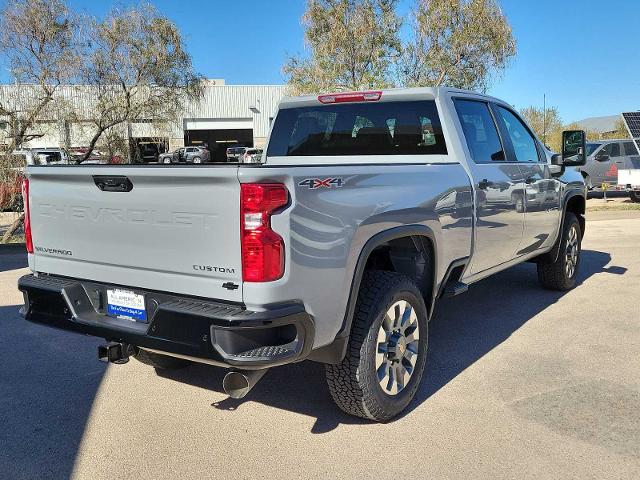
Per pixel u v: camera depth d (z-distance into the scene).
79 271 3.45
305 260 2.88
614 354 4.68
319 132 5.21
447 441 3.34
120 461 3.21
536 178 5.52
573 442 3.30
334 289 3.06
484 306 6.19
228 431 3.53
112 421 3.68
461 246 4.29
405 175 3.65
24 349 5.04
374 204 3.30
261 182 2.72
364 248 3.27
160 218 3.02
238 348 2.78
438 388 4.07
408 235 3.66
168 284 3.04
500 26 17.00
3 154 12.80
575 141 5.74
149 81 15.67
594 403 3.79
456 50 17.16
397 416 3.66
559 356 4.66
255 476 3.04
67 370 4.56
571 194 6.47
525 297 6.53
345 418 3.67
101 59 14.95
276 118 5.45
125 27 15.17
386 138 4.86
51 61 13.91
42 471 3.11
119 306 3.30
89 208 3.32
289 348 2.87
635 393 3.94
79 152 15.50
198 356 2.84
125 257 3.20
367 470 3.07
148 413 3.79
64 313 3.44
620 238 10.91
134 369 4.58
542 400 3.85
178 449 3.33
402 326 3.64
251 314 2.76
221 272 2.85
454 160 4.46
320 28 18.14
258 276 2.75
